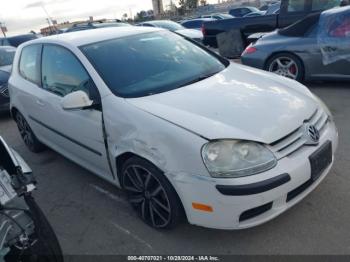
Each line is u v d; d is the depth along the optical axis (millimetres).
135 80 3078
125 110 2736
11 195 1879
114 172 3039
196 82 3111
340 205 2846
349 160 3506
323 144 2611
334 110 4895
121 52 3346
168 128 2434
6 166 2051
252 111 2549
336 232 2582
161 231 2854
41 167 4375
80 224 3129
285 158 2359
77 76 3264
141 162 2639
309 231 2623
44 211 3408
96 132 3021
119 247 2770
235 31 9078
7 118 6926
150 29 3947
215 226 2359
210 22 9898
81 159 3617
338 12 5473
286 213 2828
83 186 3760
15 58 4738
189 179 2314
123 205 3301
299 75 5902
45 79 3850
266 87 2998
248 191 2207
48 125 3914
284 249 2500
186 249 2639
